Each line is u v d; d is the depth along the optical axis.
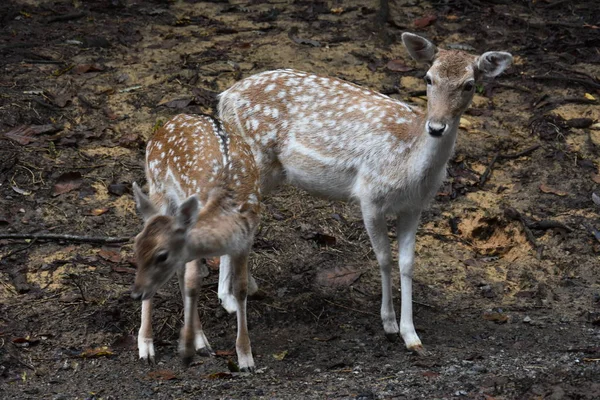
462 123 13.78
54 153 12.37
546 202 12.44
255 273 10.85
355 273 10.95
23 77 13.98
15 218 11.23
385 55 15.28
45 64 14.45
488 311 10.46
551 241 11.74
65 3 16.73
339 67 14.80
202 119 9.71
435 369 8.92
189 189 9.04
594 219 12.12
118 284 10.33
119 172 12.21
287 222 11.74
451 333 9.95
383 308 9.70
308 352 9.41
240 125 10.38
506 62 9.04
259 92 10.38
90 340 9.45
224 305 10.13
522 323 10.19
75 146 12.62
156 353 9.30
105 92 13.76
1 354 9.02
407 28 16.22
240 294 8.88
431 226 11.98
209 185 8.81
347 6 17.16
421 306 10.52
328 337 9.75
